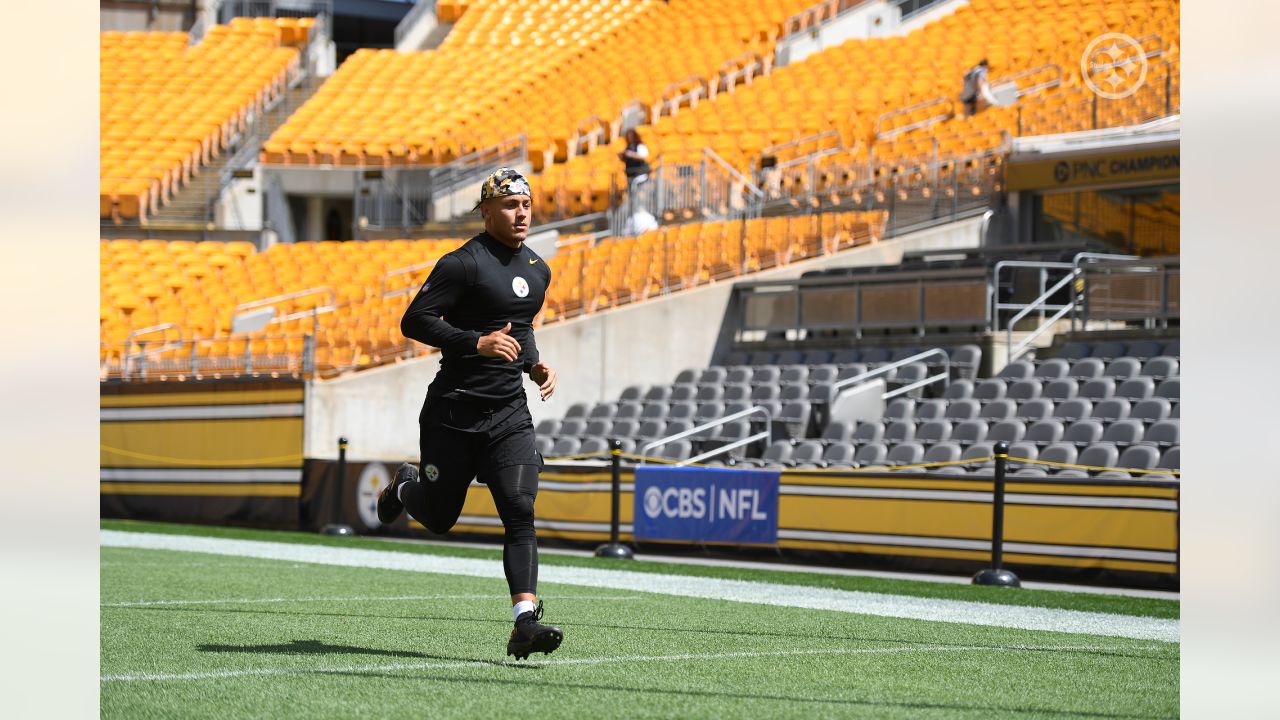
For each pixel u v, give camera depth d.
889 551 14.80
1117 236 27.34
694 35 42.75
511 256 6.38
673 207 29.36
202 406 21.27
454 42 44.19
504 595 10.61
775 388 20.78
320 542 17.47
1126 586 13.18
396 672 6.18
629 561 15.27
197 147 37.19
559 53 43.62
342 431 21.12
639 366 23.39
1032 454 16.41
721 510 16.12
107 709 5.10
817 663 6.93
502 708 5.23
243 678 5.94
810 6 43.16
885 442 17.97
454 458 6.24
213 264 30.55
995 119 30.69
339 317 25.67
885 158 29.11
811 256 25.56
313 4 50.41
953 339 20.64
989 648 7.84
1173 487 12.91
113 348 24.61
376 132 37.94
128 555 14.51
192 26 45.59
